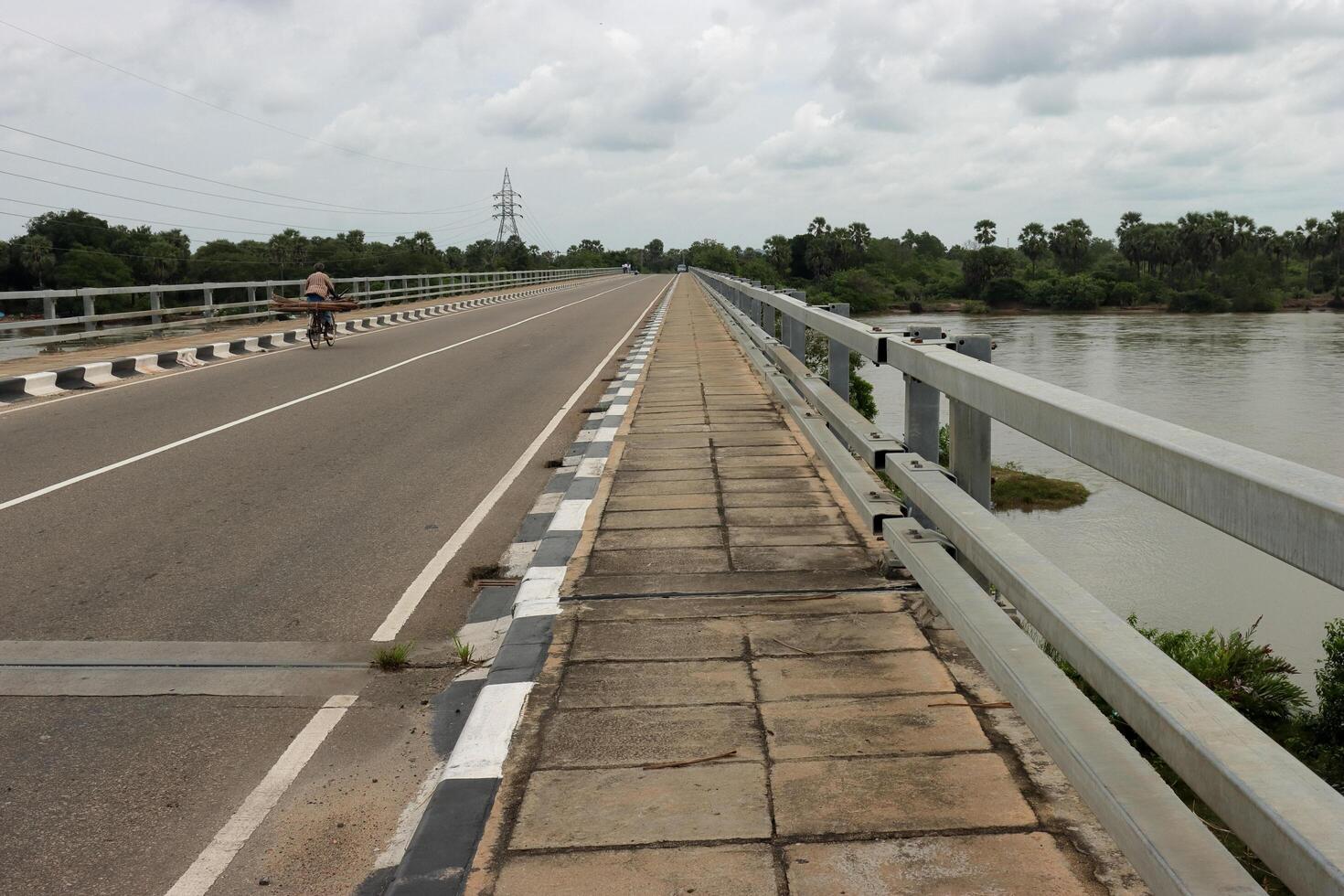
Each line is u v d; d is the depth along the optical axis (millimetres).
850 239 189375
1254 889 1557
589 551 4875
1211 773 1506
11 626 4715
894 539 3830
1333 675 9531
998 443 46312
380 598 5070
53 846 2895
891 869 2262
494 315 33250
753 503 5738
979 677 3305
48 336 17531
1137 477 1805
